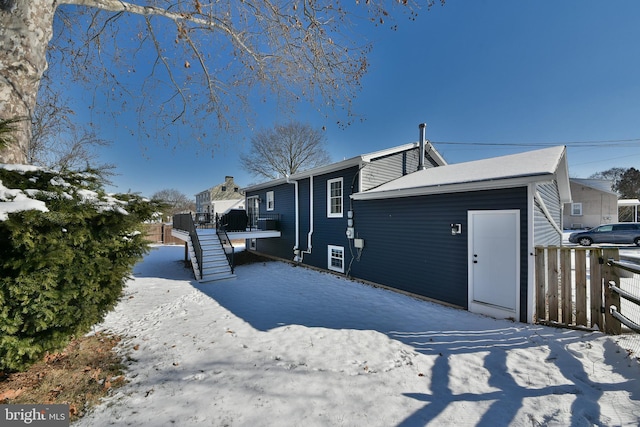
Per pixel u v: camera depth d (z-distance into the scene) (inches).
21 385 100.9
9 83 106.5
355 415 89.7
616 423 81.3
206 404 95.4
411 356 134.6
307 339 157.9
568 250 167.2
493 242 202.4
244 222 522.9
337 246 374.3
